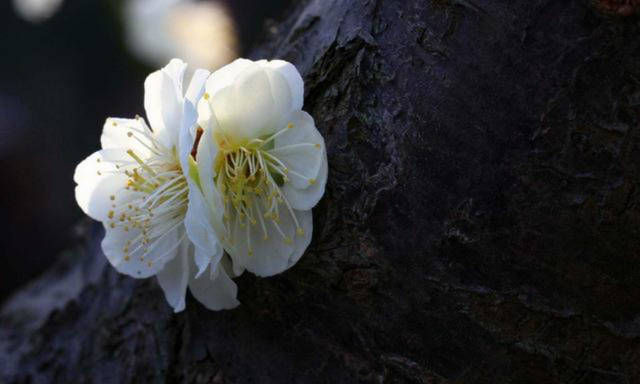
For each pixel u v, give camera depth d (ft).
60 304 0.75
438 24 0.61
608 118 0.59
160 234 0.64
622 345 0.60
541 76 0.59
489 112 0.60
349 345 0.63
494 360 0.61
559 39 0.59
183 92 0.63
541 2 0.59
